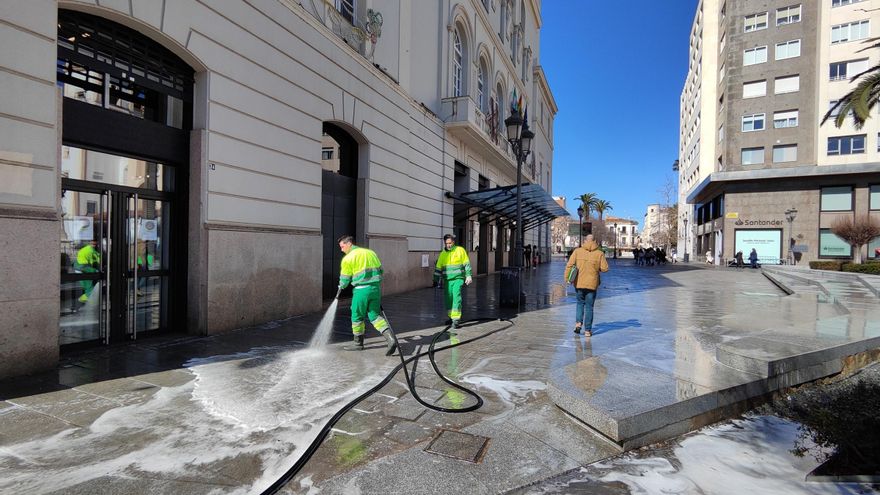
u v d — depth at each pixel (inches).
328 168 443.5
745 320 319.6
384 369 202.8
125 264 242.4
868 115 482.3
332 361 215.3
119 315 239.8
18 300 178.2
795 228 1337.4
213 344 244.4
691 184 1971.0
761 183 1387.8
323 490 106.7
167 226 266.1
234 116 283.9
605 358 201.8
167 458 119.7
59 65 210.4
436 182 604.7
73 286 218.7
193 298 266.8
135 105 246.4
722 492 109.5
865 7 1242.0
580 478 114.3
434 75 615.5
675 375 173.6
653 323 333.4
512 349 246.2
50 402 156.4
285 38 326.3
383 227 475.2
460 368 208.7
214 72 269.7
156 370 195.9
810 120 1316.4
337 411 152.4
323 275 402.6
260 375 191.6
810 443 137.8
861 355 225.9
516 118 425.1
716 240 1583.4
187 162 268.5
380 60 473.4
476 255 794.2
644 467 120.8
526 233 1218.0
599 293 561.9
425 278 572.4
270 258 309.1
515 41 1069.8
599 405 139.4
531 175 1189.7
